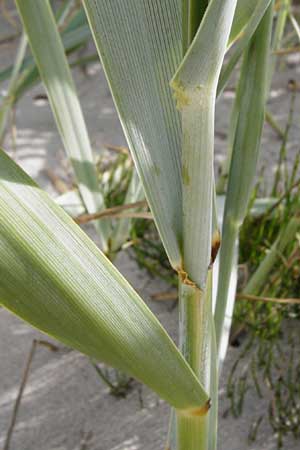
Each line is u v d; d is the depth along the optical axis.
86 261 0.16
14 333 0.38
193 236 0.17
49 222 0.16
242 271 0.40
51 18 0.30
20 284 0.16
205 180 0.16
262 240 0.40
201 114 0.15
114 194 0.43
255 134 0.22
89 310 0.16
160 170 0.16
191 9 0.15
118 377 0.35
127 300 0.17
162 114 0.16
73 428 0.33
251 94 0.21
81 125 0.33
